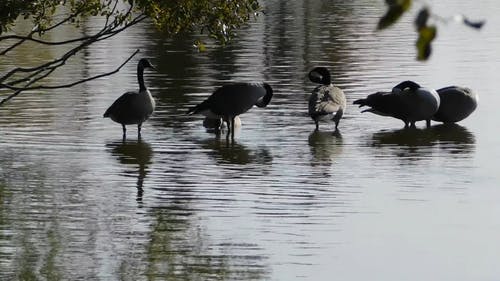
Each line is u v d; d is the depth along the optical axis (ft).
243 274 40.04
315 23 137.90
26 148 64.54
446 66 97.76
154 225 47.47
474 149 64.69
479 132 70.59
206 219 48.39
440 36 122.01
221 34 54.90
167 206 50.93
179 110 77.71
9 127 70.85
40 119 73.72
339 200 51.62
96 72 95.71
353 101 78.59
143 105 67.46
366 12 151.94
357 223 47.34
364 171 58.34
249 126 72.33
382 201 51.39
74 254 42.96
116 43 116.78
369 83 88.43
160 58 105.40
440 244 43.91
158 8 53.21
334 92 71.20
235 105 68.95
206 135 69.26
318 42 117.60
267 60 103.24
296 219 48.06
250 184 55.26
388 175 57.31
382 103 72.08
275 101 81.35
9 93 84.12
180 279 39.47
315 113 69.31
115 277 39.70
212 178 56.70
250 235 45.47
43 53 107.86
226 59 104.17
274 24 137.49
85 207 50.80
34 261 41.88
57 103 79.82
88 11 53.67
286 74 94.22
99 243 44.65
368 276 39.63
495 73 93.66
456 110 72.79
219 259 42.09
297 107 78.95
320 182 55.62
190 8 53.67
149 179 56.75
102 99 81.92
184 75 93.91
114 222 48.06
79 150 64.13
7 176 57.11
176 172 58.34
